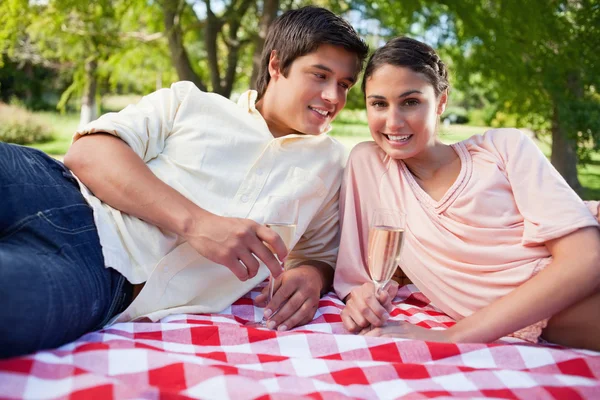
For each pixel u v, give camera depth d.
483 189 2.01
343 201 2.31
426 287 2.10
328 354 1.66
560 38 8.34
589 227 1.80
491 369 1.51
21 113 19.30
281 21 2.33
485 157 2.09
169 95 2.21
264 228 1.76
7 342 1.31
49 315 1.39
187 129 2.14
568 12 8.65
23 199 1.64
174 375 1.37
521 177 1.99
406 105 2.03
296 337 1.70
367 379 1.48
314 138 2.31
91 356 1.41
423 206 2.11
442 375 1.49
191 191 2.04
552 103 9.16
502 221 1.98
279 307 1.94
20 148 1.78
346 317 1.92
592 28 8.34
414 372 1.50
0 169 1.63
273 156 2.18
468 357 1.62
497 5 8.76
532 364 1.59
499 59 8.80
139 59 13.87
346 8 10.22
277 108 2.32
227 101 2.26
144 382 1.35
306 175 2.22
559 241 1.82
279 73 2.30
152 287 1.85
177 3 10.41
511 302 1.76
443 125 2.60
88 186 1.91
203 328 1.72
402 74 1.99
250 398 1.27
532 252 1.90
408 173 2.19
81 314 1.55
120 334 1.69
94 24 11.61
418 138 2.05
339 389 1.38
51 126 19.72
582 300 1.77
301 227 2.20
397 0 9.12
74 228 1.72
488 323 1.75
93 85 17.27
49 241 1.62
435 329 1.89
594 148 8.72
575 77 9.14
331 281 2.32
